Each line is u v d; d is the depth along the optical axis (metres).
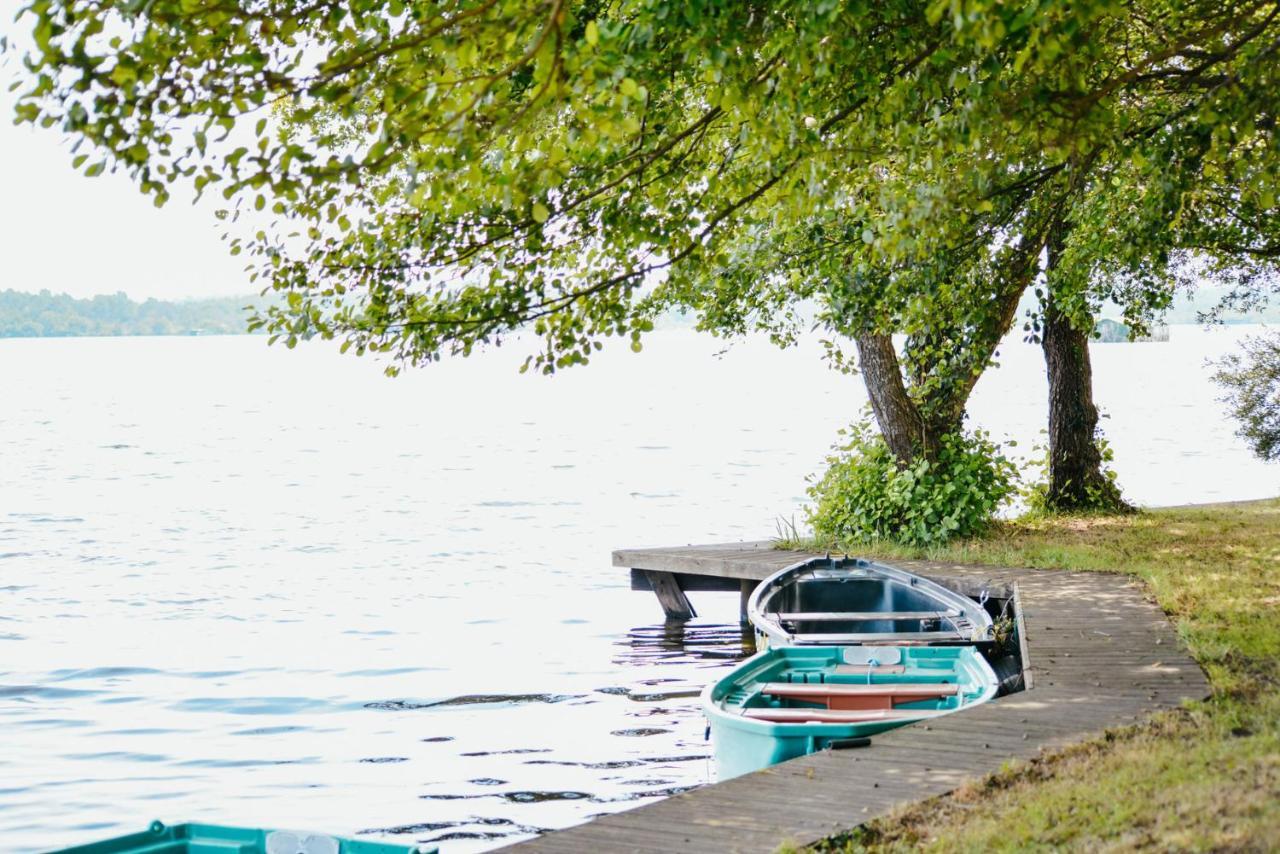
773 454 50.91
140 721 14.17
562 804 10.91
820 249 14.63
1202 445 47.75
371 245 9.82
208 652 17.84
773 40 8.06
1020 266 14.47
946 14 8.05
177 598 22.56
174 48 7.02
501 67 8.27
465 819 10.59
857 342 18.39
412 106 7.31
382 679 15.98
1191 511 21.22
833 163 9.07
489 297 10.12
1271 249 16.14
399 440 62.19
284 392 116.38
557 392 115.38
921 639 12.23
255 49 7.25
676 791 11.15
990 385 99.00
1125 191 12.54
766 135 8.68
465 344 10.13
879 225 9.93
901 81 9.03
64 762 12.63
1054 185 13.09
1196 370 119.88
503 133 7.45
